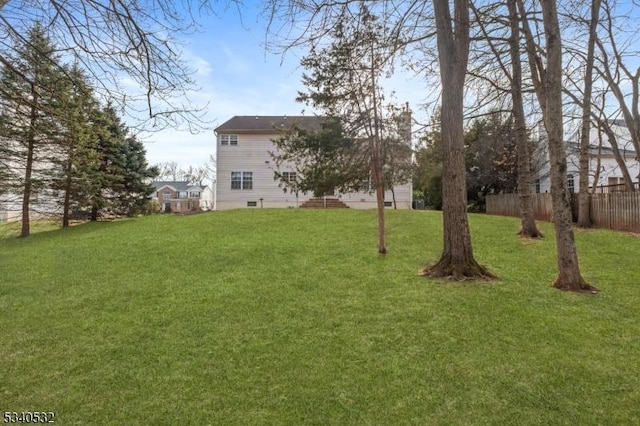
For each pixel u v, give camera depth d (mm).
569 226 6375
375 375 3660
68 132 8031
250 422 2998
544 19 6527
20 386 3602
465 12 6984
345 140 10914
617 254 8953
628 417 2957
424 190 30094
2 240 14219
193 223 15344
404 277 7035
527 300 5672
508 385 3430
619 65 13484
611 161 23656
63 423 3033
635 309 5312
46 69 5293
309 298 6031
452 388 3406
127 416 3109
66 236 13992
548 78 6484
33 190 15664
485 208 25703
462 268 6875
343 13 5957
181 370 3855
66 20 4805
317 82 9297
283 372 3764
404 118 9703
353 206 26859
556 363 3799
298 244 10586
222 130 26906
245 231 13195
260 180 27078
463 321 4891
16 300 6355
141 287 6926
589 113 13500
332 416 3051
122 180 19781
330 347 4289
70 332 4914
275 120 28922
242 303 5875
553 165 6469
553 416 2988
